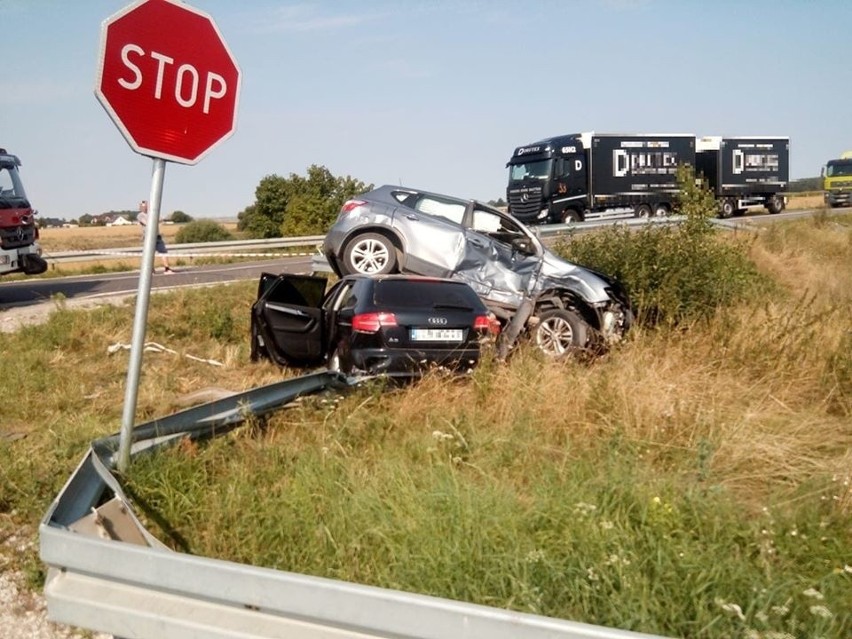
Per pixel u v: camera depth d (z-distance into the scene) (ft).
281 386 22.93
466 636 8.79
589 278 36.83
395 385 27.30
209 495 16.48
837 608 11.75
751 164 125.59
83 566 10.34
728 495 16.15
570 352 32.83
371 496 15.80
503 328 37.45
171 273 72.84
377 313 29.01
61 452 20.47
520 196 102.22
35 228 54.60
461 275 39.06
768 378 26.17
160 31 14.33
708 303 37.81
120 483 15.21
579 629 8.43
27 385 28.55
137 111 14.15
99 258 91.66
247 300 48.21
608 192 105.40
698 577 12.23
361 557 14.17
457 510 14.62
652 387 23.40
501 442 19.86
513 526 14.23
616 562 12.51
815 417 22.71
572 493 15.79
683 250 39.40
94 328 38.91
